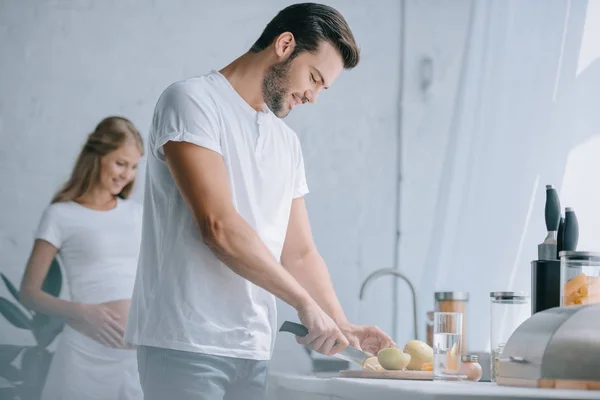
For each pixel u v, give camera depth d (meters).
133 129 3.14
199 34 3.30
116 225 3.00
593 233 2.35
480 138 2.96
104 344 2.89
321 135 3.44
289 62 1.73
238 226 1.56
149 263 1.66
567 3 2.54
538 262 1.55
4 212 2.99
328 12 1.76
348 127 3.47
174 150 1.59
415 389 1.16
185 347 1.55
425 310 3.27
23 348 2.87
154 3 3.26
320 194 3.41
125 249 2.99
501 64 2.84
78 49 3.17
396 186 3.49
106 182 3.04
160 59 3.25
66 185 3.03
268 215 1.71
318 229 3.39
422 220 3.48
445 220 3.17
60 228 2.95
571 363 1.20
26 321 2.88
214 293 1.59
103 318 2.89
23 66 3.11
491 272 2.81
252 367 1.63
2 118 3.06
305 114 3.43
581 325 1.22
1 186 3.02
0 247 2.97
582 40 2.48
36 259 2.92
